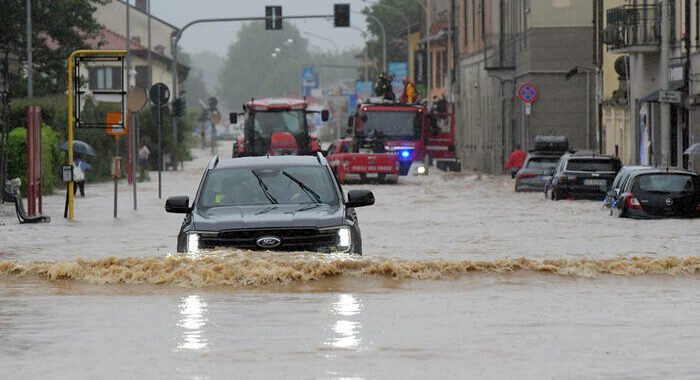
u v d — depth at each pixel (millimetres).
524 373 17672
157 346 20219
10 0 136750
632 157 116062
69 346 20297
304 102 145875
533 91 121375
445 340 20875
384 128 148125
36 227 61250
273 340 20828
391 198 91125
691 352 19594
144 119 170250
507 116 153750
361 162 123500
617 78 125000
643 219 63031
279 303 26172
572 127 138250
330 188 33344
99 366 18375
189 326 22609
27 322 23328
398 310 25000
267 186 33344
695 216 63344
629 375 17500
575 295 27938
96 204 84125
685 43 95938
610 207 69562
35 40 139375
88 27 142375
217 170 34125
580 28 137625
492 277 31359
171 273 30000
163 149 171375
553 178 85812
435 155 162125
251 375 17547
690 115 95250
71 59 68875
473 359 18922
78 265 31531
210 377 17406
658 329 22281
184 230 31438
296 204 32750
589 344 20453
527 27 142000
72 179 68000
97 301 26734
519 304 26156
